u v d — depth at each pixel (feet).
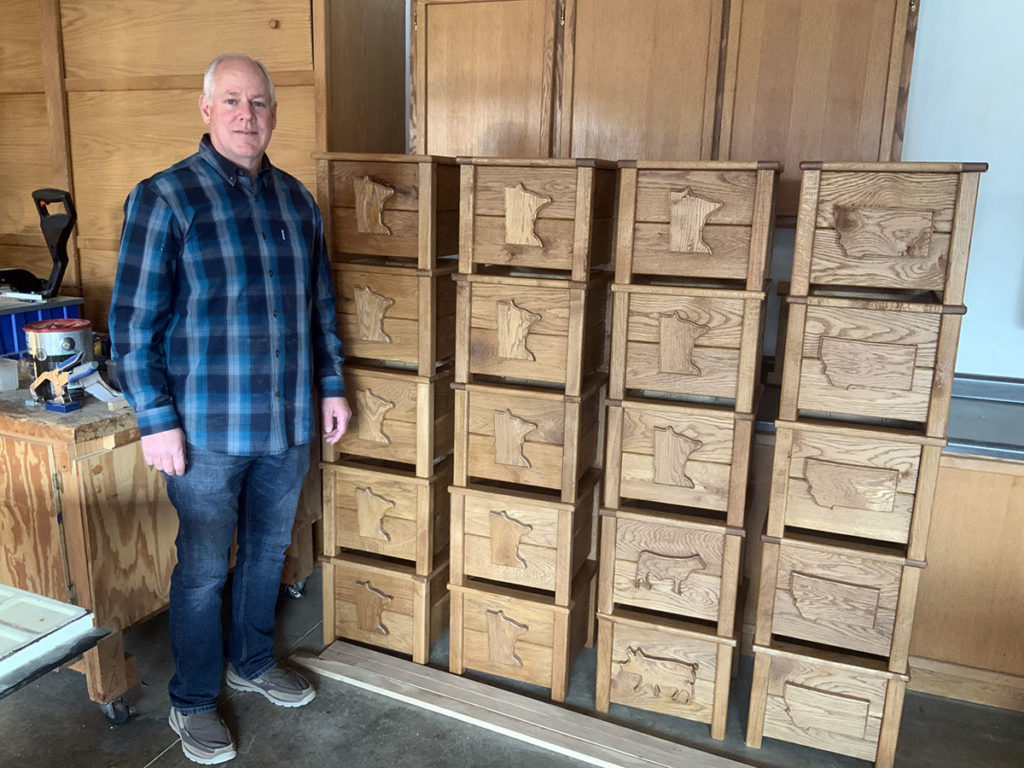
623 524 6.62
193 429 5.82
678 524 6.42
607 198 6.89
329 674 7.37
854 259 5.64
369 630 7.73
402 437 7.24
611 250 7.28
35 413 6.30
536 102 7.52
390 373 7.09
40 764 6.19
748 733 6.59
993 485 6.75
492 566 7.11
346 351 7.29
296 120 8.11
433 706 6.93
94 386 6.72
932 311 5.46
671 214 6.02
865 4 6.51
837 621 6.20
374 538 7.54
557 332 6.48
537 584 6.97
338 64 8.03
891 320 5.61
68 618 3.93
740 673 7.71
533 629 7.05
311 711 6.96
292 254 6.13
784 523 6.19
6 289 8.31
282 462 6.45
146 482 6.79
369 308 7.07
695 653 6.61
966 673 7.18
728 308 6.00
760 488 7.47
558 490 7.13
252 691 7.20
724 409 6.19
